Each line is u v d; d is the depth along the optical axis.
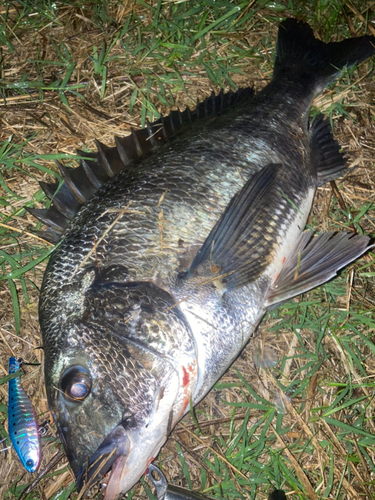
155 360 0.29
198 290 0.32
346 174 0.49
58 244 0.34
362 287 0.45
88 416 0.28
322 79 0.47
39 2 0.56
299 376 0.41
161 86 0.51
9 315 0.42
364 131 0.51
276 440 0.39
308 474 0.38
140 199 0.33
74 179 0.37
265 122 0.40
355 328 0.42
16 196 0.45
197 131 0.37
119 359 0.29
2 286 0.43
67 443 0.29
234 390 0.41
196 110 0.43
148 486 0.36
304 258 0.39
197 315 0.32
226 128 0.38
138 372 0.29
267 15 0.56
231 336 0.34
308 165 0.41
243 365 0.41
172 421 0.31
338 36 0.56
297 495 0.37
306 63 0.47
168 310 0.30
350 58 0.49
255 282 0.35
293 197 0.39
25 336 0.42
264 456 0.39
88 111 0.50
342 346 0.42
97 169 0.38
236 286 0.33
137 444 0.29
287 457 0.38
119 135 0.49
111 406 0.28
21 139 0.49
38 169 0.47
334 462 0.38
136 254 0.31
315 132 0.44
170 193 0.33
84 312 0.30
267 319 0.42
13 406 0.36
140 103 0.51
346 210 0.47
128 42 0.53
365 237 0.39
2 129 0.49
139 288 0.30
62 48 0.53
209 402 0.40
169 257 0.32
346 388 0.39
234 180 0.35
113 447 0.28
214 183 0.35
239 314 0.34
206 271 0.32
